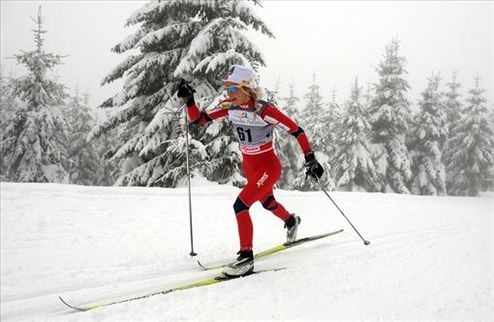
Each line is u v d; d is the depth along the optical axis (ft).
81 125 91.40
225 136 36.27
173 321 7.79
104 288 10.40
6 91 89.45
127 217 20.13
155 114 39.60
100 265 12.71
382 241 15.19
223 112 12.46
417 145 84.89
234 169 37.52
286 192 31.83
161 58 38.83
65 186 24.84
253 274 10.77
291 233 13.51
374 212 25.23
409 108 79.30
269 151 11.66
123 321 7.85
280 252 13.76
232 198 27.09
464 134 92.58
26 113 59.21
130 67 42.70
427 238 15.53
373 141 78.74
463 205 32.81
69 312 8.91
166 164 38.60
